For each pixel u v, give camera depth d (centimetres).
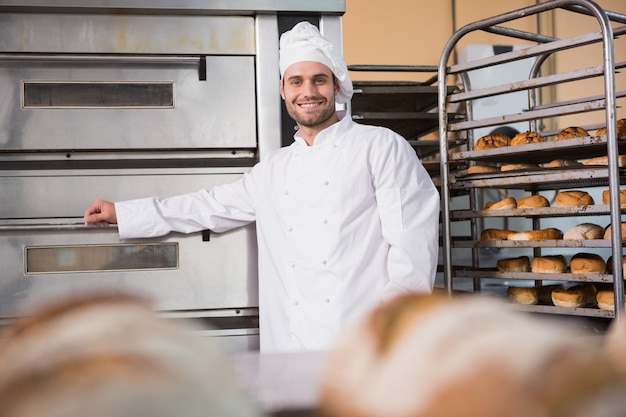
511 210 264
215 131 237
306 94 217
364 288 215
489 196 518
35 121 229
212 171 234
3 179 225
